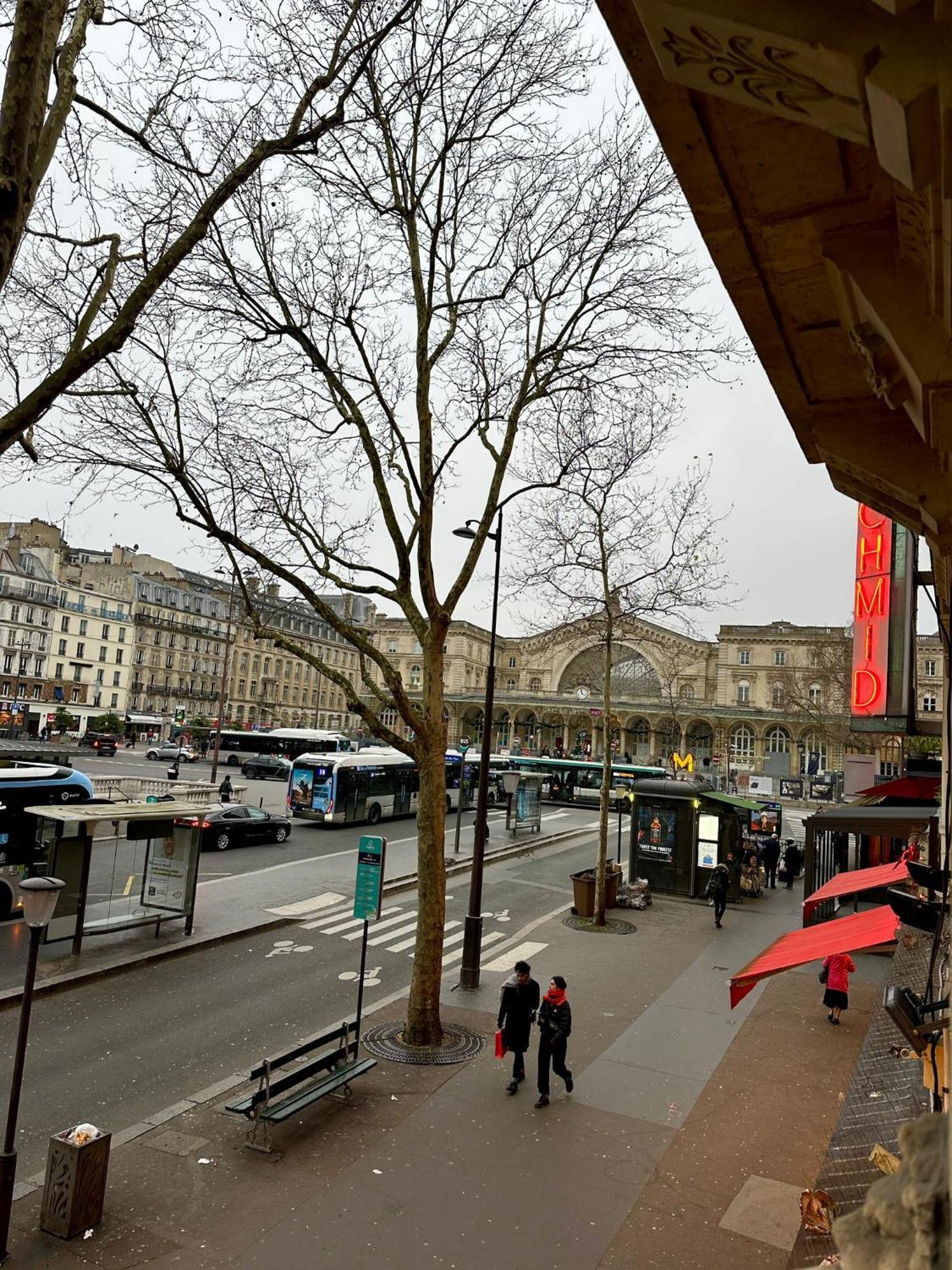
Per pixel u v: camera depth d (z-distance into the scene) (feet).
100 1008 38.32
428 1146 26.05
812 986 46.14
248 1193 22.94
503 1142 26.50
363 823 107.04
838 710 176.45
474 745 270.87
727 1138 27.17
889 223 8.53
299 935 53.16
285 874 72.28
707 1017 39.96
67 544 258.37
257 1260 19.92
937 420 8.21
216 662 304.09
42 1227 20.85
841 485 16.62
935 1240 3.65
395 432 36.58
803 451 15.71
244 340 33.96
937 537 14.60
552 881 79.00
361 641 35.04
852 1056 35.04
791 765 232.53
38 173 15.57
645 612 67.56
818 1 4.21
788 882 82.33
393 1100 29.35
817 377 13.05
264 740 201.87
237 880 68.49
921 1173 4.10
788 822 148.36
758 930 60.64
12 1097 20.61
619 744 264.93
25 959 44.04
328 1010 38.96
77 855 45.47
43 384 17.08
